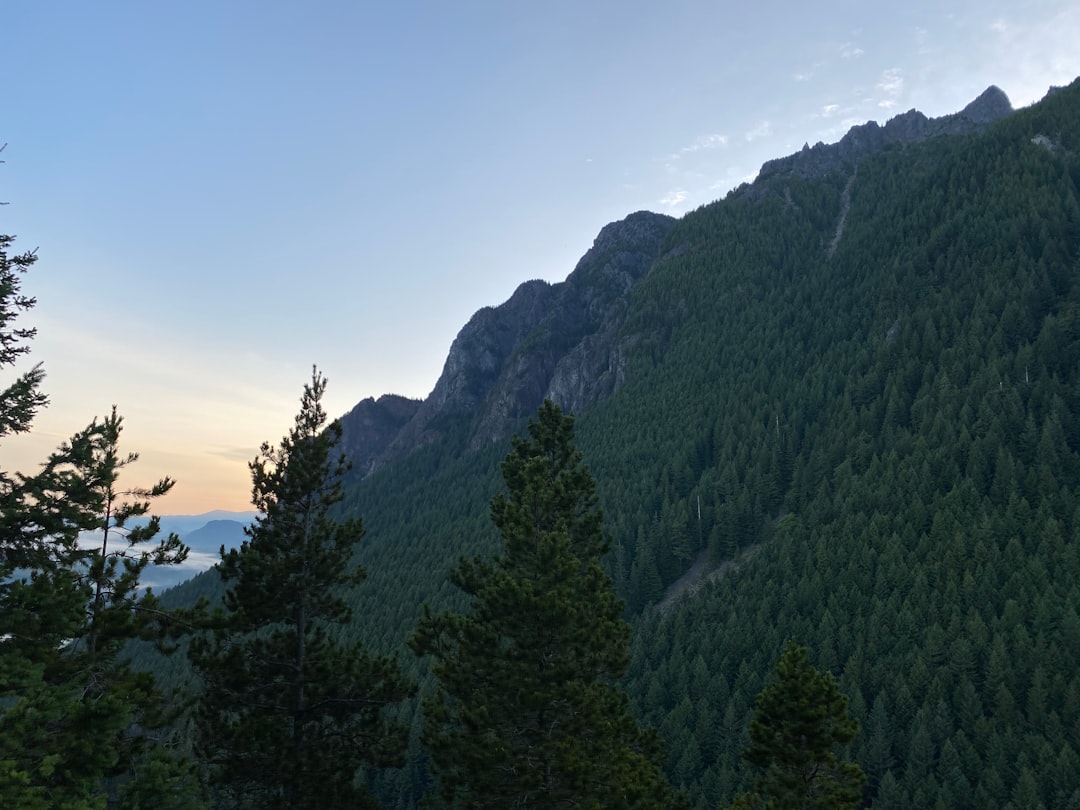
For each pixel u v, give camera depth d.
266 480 22.44
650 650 95.50
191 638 20.77
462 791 20.53
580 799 18.50
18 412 13.22
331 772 20.72
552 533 21.45
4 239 13.52
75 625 13.34
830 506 114.38
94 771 12.19
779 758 23.70
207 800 18.34
